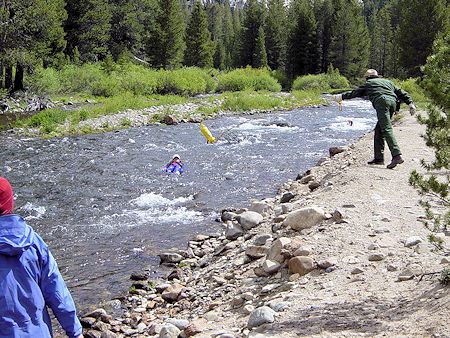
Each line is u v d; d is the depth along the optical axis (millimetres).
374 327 4012
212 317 5406
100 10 57344
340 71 74375
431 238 4930
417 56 54625
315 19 81875
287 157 17219
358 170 9477
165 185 13750
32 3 35562
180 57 66438
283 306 4789
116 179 14484
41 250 2766
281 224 7672
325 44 79688
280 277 5879
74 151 18750
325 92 50531
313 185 10344
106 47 58344
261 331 4379
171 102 34406
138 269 8234
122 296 7133
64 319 2795
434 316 3941
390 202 7461
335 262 5574
